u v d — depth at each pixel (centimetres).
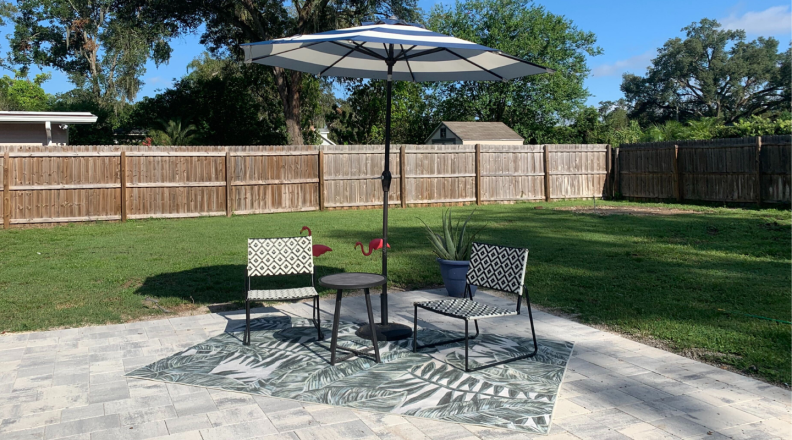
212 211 1558
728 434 307
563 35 3541
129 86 3309
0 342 488
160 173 1495
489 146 1900
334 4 2436
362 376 404
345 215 1532
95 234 1199
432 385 385
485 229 1205
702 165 1739
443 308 439
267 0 2528
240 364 430
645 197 1956
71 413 340
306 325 546
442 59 555
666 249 921
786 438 301
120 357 447
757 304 580
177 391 376
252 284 721
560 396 364
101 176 1429
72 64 4200
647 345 475
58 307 605
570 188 2031
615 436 306
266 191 1623
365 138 3434
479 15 3738
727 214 1422
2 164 1333
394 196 1791
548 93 3544
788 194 1488
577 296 638
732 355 441
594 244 991
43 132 1909
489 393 369
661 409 342
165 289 686
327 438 306
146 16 2402
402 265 831
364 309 615
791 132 1795
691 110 6034
